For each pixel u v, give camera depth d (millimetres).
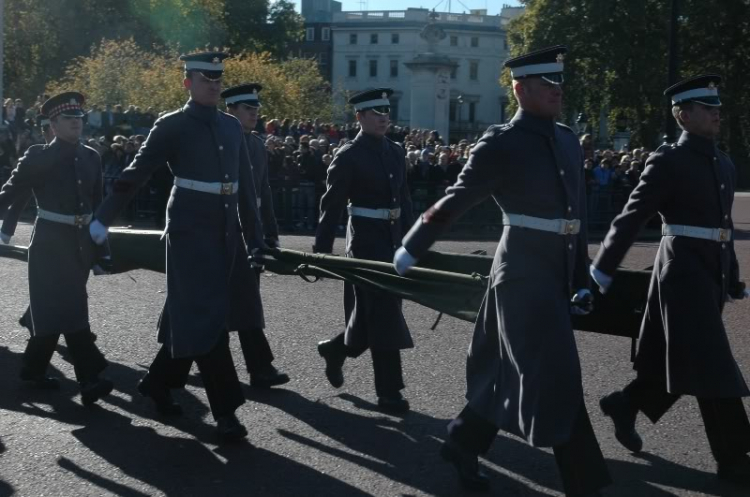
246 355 7266
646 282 5781
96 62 32500
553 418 4629
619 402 5762
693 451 5895
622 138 37062
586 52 47031
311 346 8516
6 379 7484
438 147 21797
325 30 101625
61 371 7766
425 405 6805
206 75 6121
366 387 7270
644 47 46062
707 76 5430
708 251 5391
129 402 6875
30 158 7047
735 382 5266
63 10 56094
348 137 25875
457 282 5562
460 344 8648
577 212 4895
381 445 5973
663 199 5363
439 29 35625
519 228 4855
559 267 4824
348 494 5176
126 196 6023
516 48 50062
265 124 25047
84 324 6879
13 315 9758
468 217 20406
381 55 99375
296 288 11773
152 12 58438
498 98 95438
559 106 4895
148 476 5430
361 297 6793
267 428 6297
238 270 6996
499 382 4895
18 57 55906
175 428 6301
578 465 4656
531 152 4832
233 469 5543
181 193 6094
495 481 5387
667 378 5391
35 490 5203
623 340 8922
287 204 20484
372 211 6895
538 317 4727
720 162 5480
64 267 6957
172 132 6066
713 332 5309
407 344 6676
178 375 6504
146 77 31438
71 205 7055
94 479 5375
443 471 5531
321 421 6445
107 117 24438
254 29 70688
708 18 45406
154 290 11281
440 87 35281
